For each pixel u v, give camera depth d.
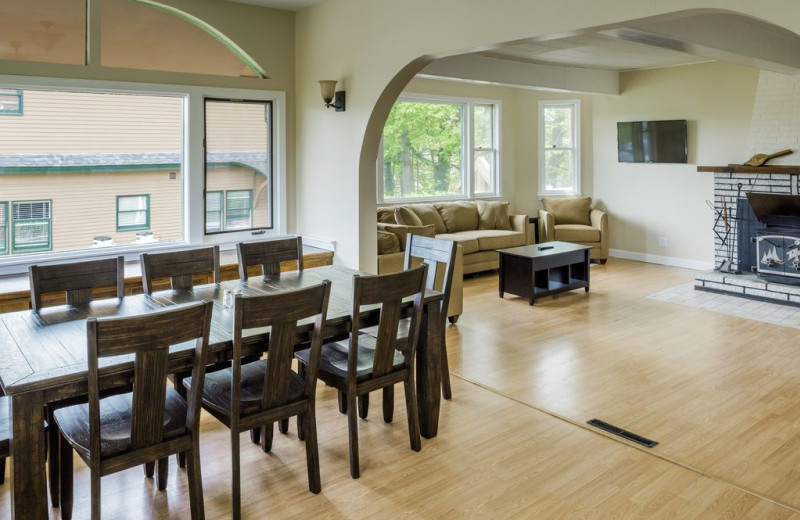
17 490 2.12
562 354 4.65
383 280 2.83
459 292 5.41
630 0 3.20
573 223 8.66
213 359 2.52
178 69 4.95
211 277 4.76
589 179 8.98
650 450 3.12
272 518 2.56
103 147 4.71
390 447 3.18
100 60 4.55
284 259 3.95
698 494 2.71
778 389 3.94
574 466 2.97
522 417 3.53
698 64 7.68
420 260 5.54
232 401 2.50
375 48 4.70
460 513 2.58
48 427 2.58
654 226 8.37
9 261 4.34
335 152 5.18
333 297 3.21
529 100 8.95
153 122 4.93
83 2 4.45
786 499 2.68
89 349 2.08
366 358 3.14
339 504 2.66
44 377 2.12
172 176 5.08
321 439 3.28
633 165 8.49
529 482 2.82
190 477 2.42
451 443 3.22
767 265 6.40
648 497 2.69
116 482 2.87
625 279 7.42
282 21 5.44
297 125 5.63
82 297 3.20
